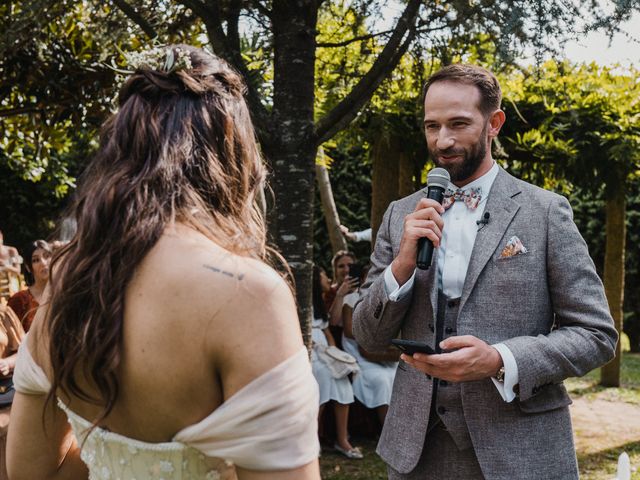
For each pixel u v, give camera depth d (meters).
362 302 2.00
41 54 4.50
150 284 0.86
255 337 0.84
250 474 0.85
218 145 0.97
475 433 1.78
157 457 0.88
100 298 0.86
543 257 1.83
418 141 5.70
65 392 0.91
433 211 1.83
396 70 4.15
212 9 3.34
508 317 1.81
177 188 0.91
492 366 1.68
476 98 1.90
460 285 1.91
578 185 6.70
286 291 0.89
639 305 10.16
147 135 0.94
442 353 1.81
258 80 3.60
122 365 0.86
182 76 0.97
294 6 3.35
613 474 4.64
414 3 3.28
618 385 7.57
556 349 1.71
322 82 4.38
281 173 3.37
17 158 8.12
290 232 3.39
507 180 1.96
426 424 1.85
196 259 0.86
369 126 5.48
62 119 5.14
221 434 0.84
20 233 10.84
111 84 4.71
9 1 4.23
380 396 5.36
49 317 0.94
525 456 1.76
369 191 10.02
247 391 0.83
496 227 1.87
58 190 10.15
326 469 4.78
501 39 2.98
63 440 1.06
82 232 0.90
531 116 5.93
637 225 9.80
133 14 3.51
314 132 3.41
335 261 6.39
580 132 5.94
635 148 5.93
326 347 5.21
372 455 5.12
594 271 1.83
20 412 1.03
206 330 0.84
